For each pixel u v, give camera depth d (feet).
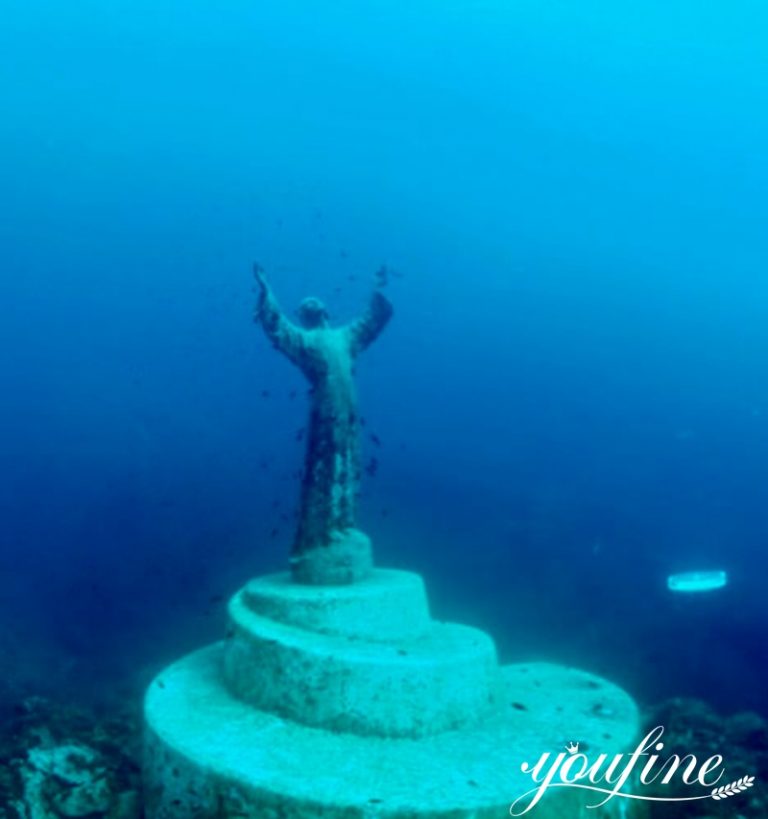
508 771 20.84
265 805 19.54
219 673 28.60
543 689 28.66
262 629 25.82
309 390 31.40
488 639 27.12
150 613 71.26
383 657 23.77
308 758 21.25
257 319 30.04
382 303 32.24
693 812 26.58
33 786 27.40
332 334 31.83
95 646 63.98
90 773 28.37
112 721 36.35
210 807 20.57
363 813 18.65
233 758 21.16
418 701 23.11
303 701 23.66
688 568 73.51
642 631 63.62
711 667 55.52
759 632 60.54
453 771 20.72
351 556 29.22
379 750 21.90
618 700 27.37
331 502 29.73
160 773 22.61
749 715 37.81
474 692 24.49
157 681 27.58
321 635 25.76
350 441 30.50
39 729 35.60
